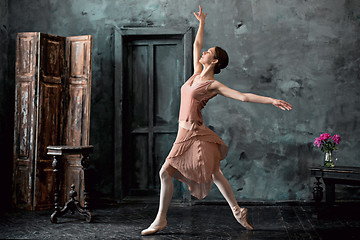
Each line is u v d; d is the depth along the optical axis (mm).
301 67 4977
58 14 5301
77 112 4812
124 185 5203
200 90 3389
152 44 5262
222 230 3635
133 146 5309
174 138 5234
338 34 4938
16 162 4730
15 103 4777
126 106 5285
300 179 4945
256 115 5012
